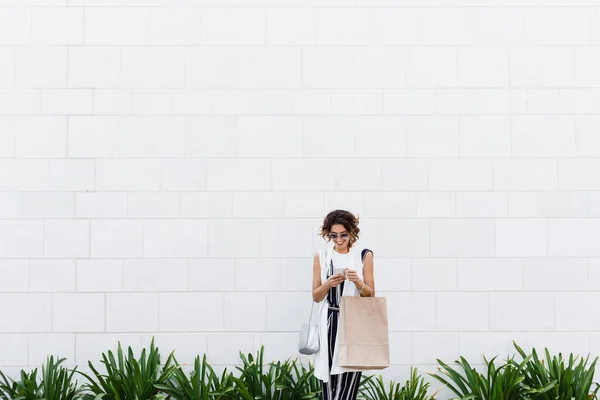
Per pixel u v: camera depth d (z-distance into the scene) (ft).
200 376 18.88
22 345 18.97
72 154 19.24
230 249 19.20
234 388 17.49
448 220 19.22
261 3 19.44
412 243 19.20
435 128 19.34
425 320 19.11
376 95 19.35
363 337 15.39
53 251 19.12
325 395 16.05
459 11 19.42
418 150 19.30
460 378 18.10
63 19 19.35
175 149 19.29
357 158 19.29
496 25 19.40
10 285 19.04
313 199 19.22
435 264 19.19
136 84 19.34
